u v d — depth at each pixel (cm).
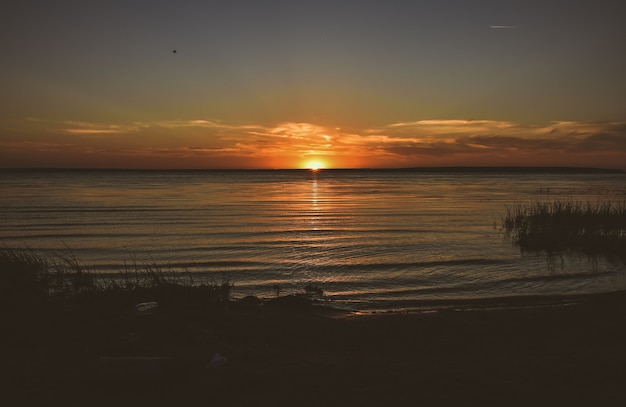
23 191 8175
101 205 5316
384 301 1406
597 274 1778
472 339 887
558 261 2062
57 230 3216
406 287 1619
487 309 1253
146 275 1628
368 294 1517
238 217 4134
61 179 15738
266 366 699
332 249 2467
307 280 1741
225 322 1002
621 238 2425
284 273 1869
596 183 12781
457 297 1462
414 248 2484
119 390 601
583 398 565
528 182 13812
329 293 1538
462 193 7825
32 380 624
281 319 1061
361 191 8762
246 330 946
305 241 2755
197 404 559
